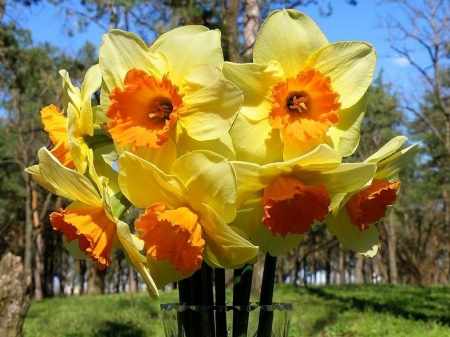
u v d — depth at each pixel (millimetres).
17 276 1146
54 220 316
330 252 7758
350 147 321
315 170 300
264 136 311
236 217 317
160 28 2521
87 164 323
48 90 3234
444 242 6562
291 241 323
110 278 9094
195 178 292
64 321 2199
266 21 323
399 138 321
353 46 319
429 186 5285
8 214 4996
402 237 5918
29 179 3227
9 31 3195
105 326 1984
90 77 330
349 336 1670
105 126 321
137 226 290
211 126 298
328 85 302
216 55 311
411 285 4270
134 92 298
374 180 336
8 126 3385
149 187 302
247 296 343
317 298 2873
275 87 305
